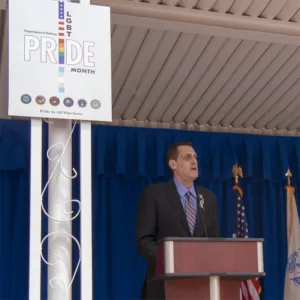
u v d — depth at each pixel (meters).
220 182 8.93
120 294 8.16
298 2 6.86
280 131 9.66
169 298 3.66
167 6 6.70
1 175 8.10
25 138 8.17
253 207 9.05
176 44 7.54
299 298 8.69
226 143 9.07
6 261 7.91
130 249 8.37
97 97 3.96
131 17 6.68
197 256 3.51
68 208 3.91
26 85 3.83
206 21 6.91
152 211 5.26
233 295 3.75
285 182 9.24
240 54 7.82
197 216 5.21
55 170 3.94
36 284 3.63
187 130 8.99
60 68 3.92
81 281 3.74
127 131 8.69
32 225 3.71
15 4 3.92
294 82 8.52
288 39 7.36
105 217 8.39
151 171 8.65
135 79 8.14
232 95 8.67
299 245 8.94
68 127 4.02
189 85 8.34
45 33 3.94
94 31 4.05
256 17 7.07
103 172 8.36
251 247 3.60
